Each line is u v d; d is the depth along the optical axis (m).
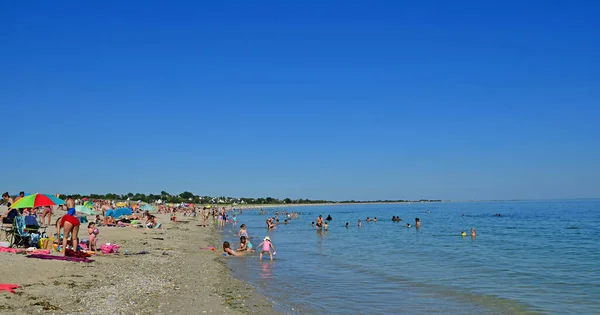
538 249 28.92
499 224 59.56
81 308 10.19
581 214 91.25
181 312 10.90
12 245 17.48
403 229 51.16
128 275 15.24
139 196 143.62
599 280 17.38
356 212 130.62
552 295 14.62
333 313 12.09
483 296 14.43
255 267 20.62
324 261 22.95
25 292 10.98
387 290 15.35
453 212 117.62
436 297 14.30
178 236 36.78
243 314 11.38
